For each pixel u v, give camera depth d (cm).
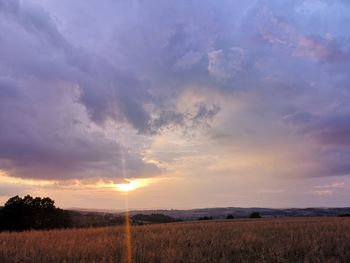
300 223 3136
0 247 1541
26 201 5219
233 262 1263
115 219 5956
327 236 1866
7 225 5072
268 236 1973
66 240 1805
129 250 1432
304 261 1184
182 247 1577
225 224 3350
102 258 1256
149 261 1218
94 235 2195
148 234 2228
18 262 1270
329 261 1162
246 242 1703
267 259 1257
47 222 5197
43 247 1547
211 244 1616
